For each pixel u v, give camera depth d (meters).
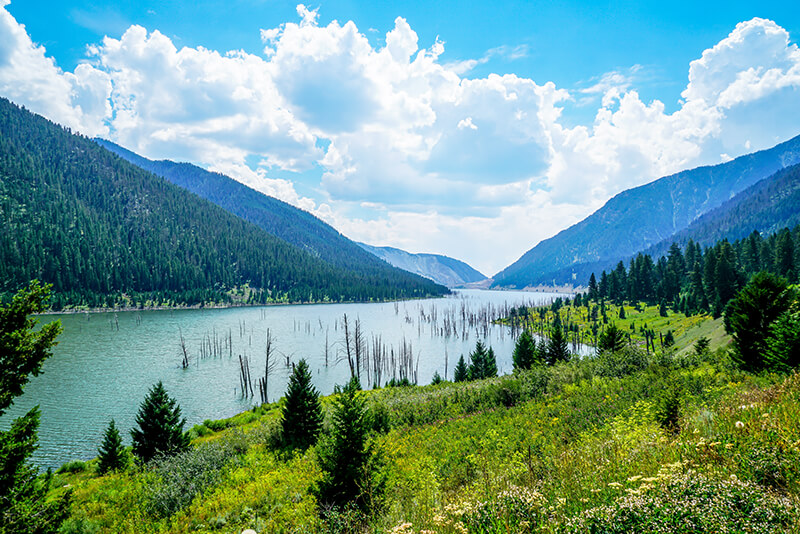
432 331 157.75
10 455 9.48
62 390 65.81
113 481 20.42
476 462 13.89
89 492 18.64
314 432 24.69
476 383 43.69
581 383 27.81
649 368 28.47
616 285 162.12
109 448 27.89
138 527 14.16
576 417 18.50
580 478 6.84
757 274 25.02
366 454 12.65
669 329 101.38
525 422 20.28
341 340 127.69
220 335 127.62
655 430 10.04
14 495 9.40
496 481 8.62
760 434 6.31
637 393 20.52
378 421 25.30
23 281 171.12
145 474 20.11
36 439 10.02
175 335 121.88
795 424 6.37
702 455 6.29
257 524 12.46
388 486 11.77
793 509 3.98
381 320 193.00
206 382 75.19
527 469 9.16
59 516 10.05
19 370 9.95
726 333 60.84
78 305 179.12
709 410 10.55
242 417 43.09
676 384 19.12
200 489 16.69
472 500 6.69
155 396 27.66
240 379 77.88
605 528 4.30
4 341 9.64
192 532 13.20
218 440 26.70
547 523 4.99
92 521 14.73
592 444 10.55
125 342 108.75
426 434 22.34
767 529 3.78
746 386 15.34
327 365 97.12
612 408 18.45
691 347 68.00
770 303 23.59
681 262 150.25
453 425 23.59
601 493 5.68
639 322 120.81
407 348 125.75
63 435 47.38
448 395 33.81
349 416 12.92
